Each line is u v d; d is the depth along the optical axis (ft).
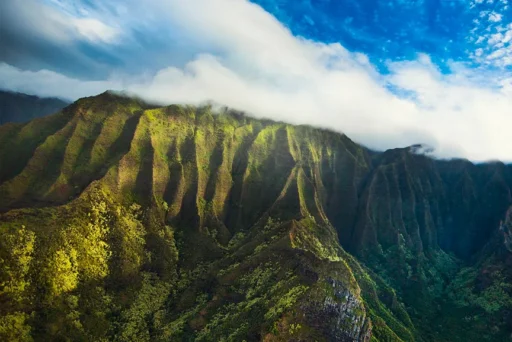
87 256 357.20
